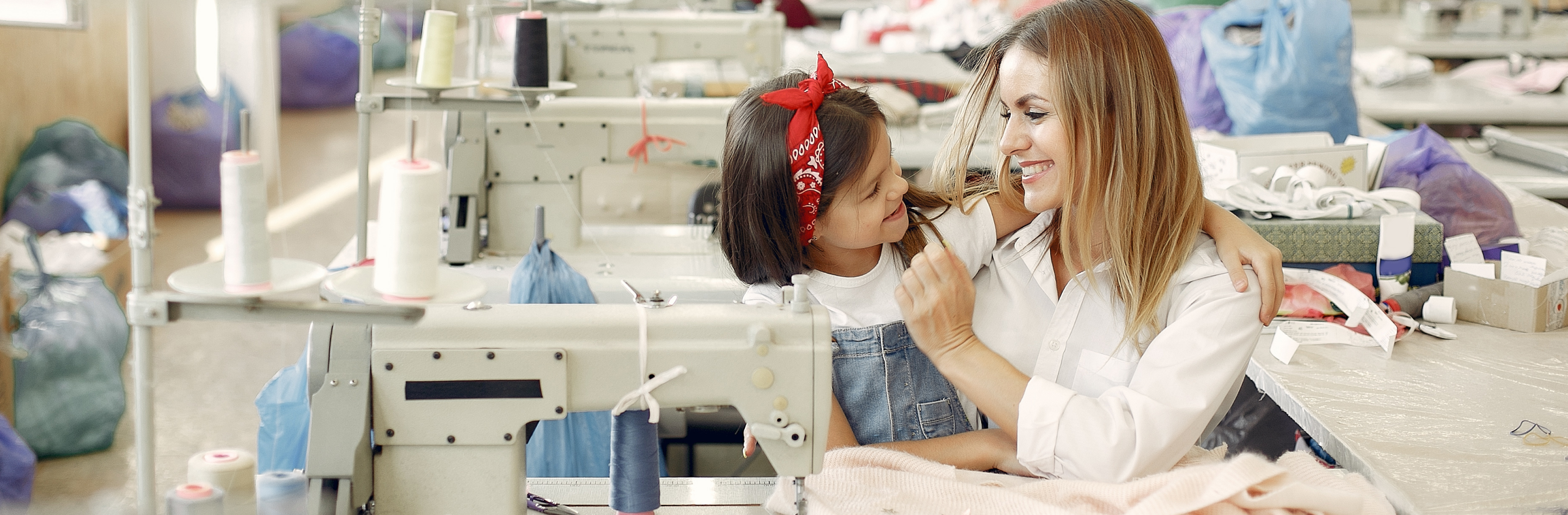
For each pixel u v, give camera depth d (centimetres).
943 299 114
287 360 319
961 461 122
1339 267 177
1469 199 208
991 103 131
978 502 106
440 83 166
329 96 682
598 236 245
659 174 346
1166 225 120
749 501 119
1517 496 112
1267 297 118
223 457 102
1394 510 112
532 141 224
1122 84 114
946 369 116
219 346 326
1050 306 132
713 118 228
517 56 193
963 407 134
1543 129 374
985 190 141
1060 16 117
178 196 360
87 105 325
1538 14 563
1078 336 129
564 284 182
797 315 102
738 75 336
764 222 117
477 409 98
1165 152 117
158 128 349
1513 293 169
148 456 86
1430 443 126
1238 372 116
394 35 662
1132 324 120
